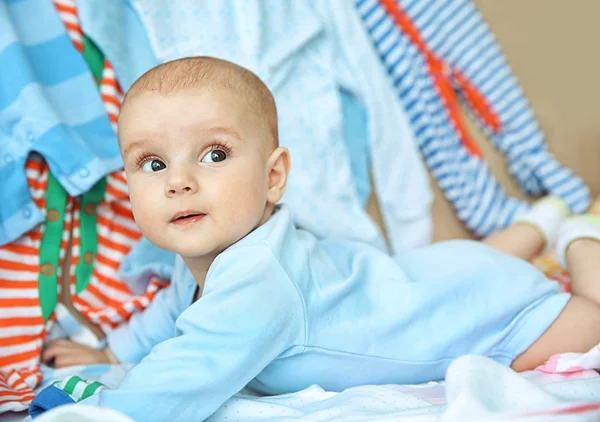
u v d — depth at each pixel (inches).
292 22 56.4
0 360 42.3
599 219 49.3
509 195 69.6
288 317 36.8
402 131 60.5
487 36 68.4
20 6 48.6
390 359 39.9
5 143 44.3
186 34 53.0
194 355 33.7
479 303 41.9
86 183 44.6
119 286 48.2
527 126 69.1
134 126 37.5
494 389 28.2
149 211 37.1
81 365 43.9
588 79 72.2
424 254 46.0
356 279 40.8
